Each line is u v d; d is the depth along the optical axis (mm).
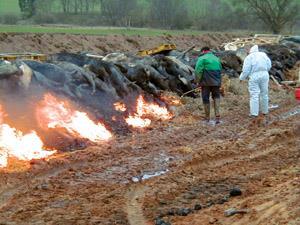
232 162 9484
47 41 27734
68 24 40469
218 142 10961
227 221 6457
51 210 7125
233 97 16469
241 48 21672
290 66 23688
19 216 6910
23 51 25734
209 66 13000
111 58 15258
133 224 6613
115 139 11305
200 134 11812
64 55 14141
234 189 7594
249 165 9219
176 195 7691
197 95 15906
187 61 18328
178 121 13141
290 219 6238
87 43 29812
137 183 8359
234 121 13273
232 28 46469
